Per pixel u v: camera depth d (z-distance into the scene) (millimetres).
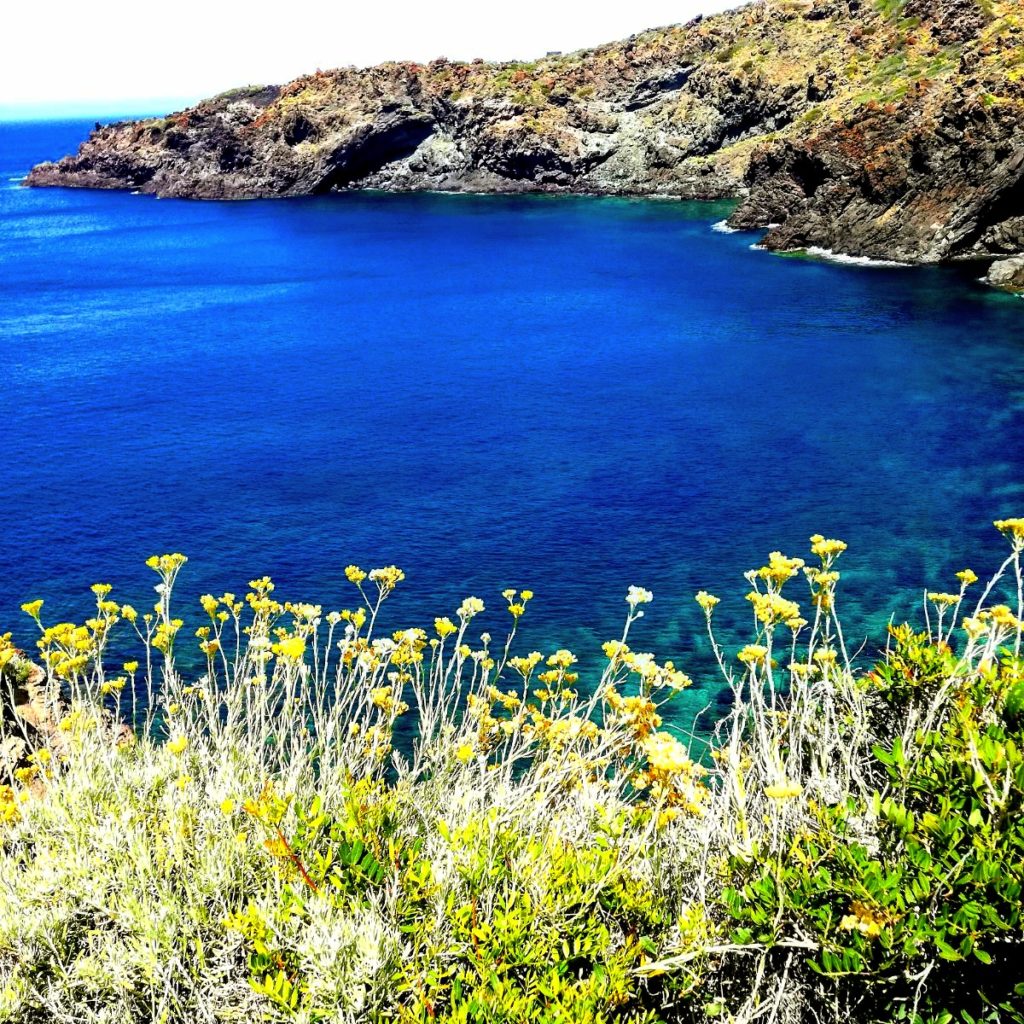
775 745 4246
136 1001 3479
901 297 62094
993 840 3129
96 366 57156
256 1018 3209
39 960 3564
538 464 38250
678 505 33125
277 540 31172
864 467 35625
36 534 31953
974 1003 3070
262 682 5293
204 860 3811
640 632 23906
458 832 3660
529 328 63594
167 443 42375
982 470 34438
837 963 3078
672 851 4031
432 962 3283
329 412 46969
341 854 3490
